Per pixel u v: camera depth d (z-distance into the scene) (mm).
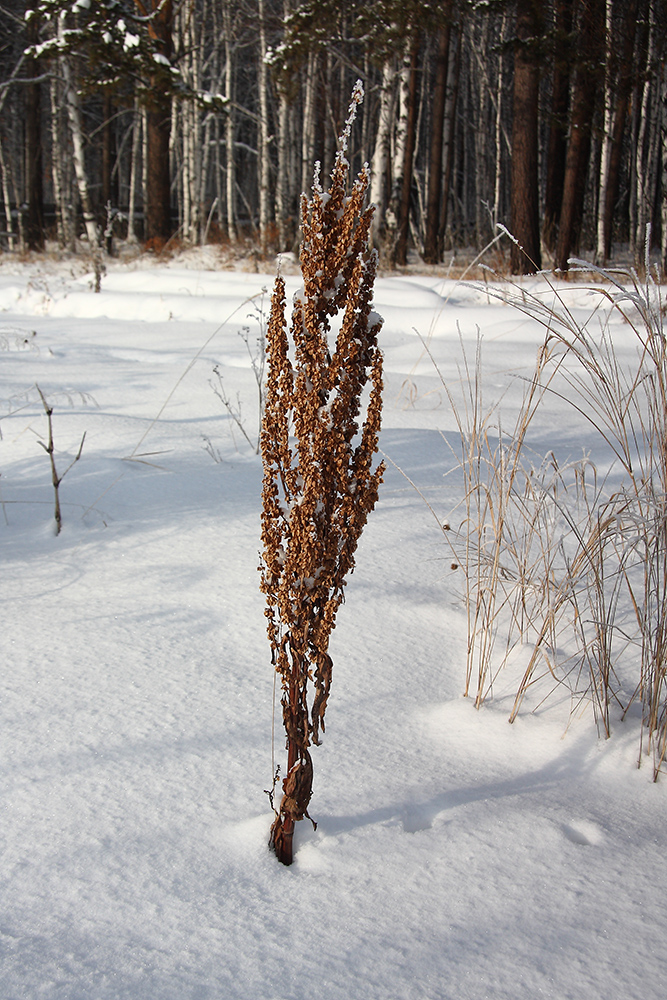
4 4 26578
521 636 2955
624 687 2711
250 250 20141
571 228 16719
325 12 16172
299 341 1804
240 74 31859
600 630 2551
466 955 1591
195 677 2549
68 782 2039
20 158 33188
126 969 1520
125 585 3164
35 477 4301
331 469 1825
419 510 4168
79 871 1758
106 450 4789
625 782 2217
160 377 7129
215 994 1475
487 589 2902
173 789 2033
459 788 2131
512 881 1799
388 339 9656
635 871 1854
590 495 4352
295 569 1826
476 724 2445
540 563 3496
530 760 2289
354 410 1850
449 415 6141
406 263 19859
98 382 6816
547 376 7543
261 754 2195
